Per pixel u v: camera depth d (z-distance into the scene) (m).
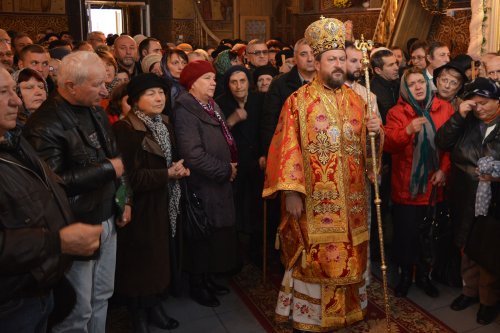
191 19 15.14
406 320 3.12
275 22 14.73
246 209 3.87
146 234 2.77
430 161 3.29
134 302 2.88
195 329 3.06
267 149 3.58
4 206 1.61
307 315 2.88
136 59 5.66
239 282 3.70
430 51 4.29
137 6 16.17
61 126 2.12
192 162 3.03
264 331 3.04
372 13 10.73
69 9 13.84
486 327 3.02
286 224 2.91
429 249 3.37
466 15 7.84
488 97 2.89
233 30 14.88
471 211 3.01
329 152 2.74
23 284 1.61
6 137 1.70
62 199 1.83
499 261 2.81
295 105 2.79
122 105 3.14
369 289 3.56
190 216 3.12
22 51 3.82
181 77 3.21
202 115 3.13
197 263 3.26
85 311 2.23
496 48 5.42
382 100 3.89
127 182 2.51
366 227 2.88
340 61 2.69
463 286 3.24
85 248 1.66
